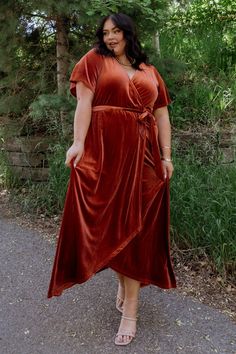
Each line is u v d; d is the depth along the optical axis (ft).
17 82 15.56
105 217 7.58
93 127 7.41
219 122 14.90
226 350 7.80
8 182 16.67
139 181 7.66
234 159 13.38
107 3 12.34
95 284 10.00
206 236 10.92
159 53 16.12
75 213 7.39
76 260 7.59
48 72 15.57
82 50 14.99
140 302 9.32
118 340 7.95
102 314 8.86
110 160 7.47
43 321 8.64
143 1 12.82
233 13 19.99
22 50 15.60
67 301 9.33
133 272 8.04
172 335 8.20
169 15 15.08
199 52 18.56
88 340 8.05
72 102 13.83
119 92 7.29
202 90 15.94
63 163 14.05
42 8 12.89
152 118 7.75
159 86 7.97
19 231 13.32
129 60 7.59
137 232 7.75
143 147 7.63
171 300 9.43
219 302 9.43
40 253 11.80
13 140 16.33
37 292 9.75
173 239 11.46
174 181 11.81
